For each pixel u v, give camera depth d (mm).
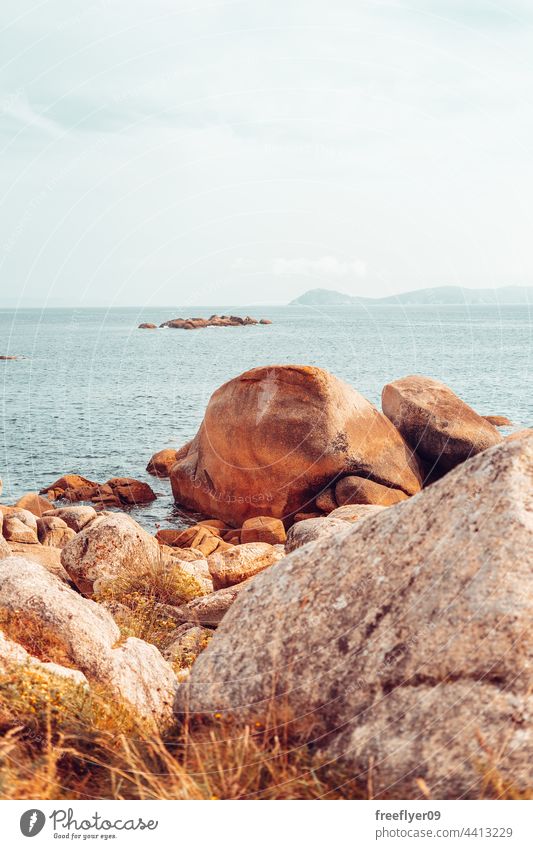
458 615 2947
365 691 3047
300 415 13664
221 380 32812
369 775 2879
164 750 3195
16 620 4094
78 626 4113
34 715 3377
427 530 3223
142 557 8180
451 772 2785
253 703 3262
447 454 14953
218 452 14352
